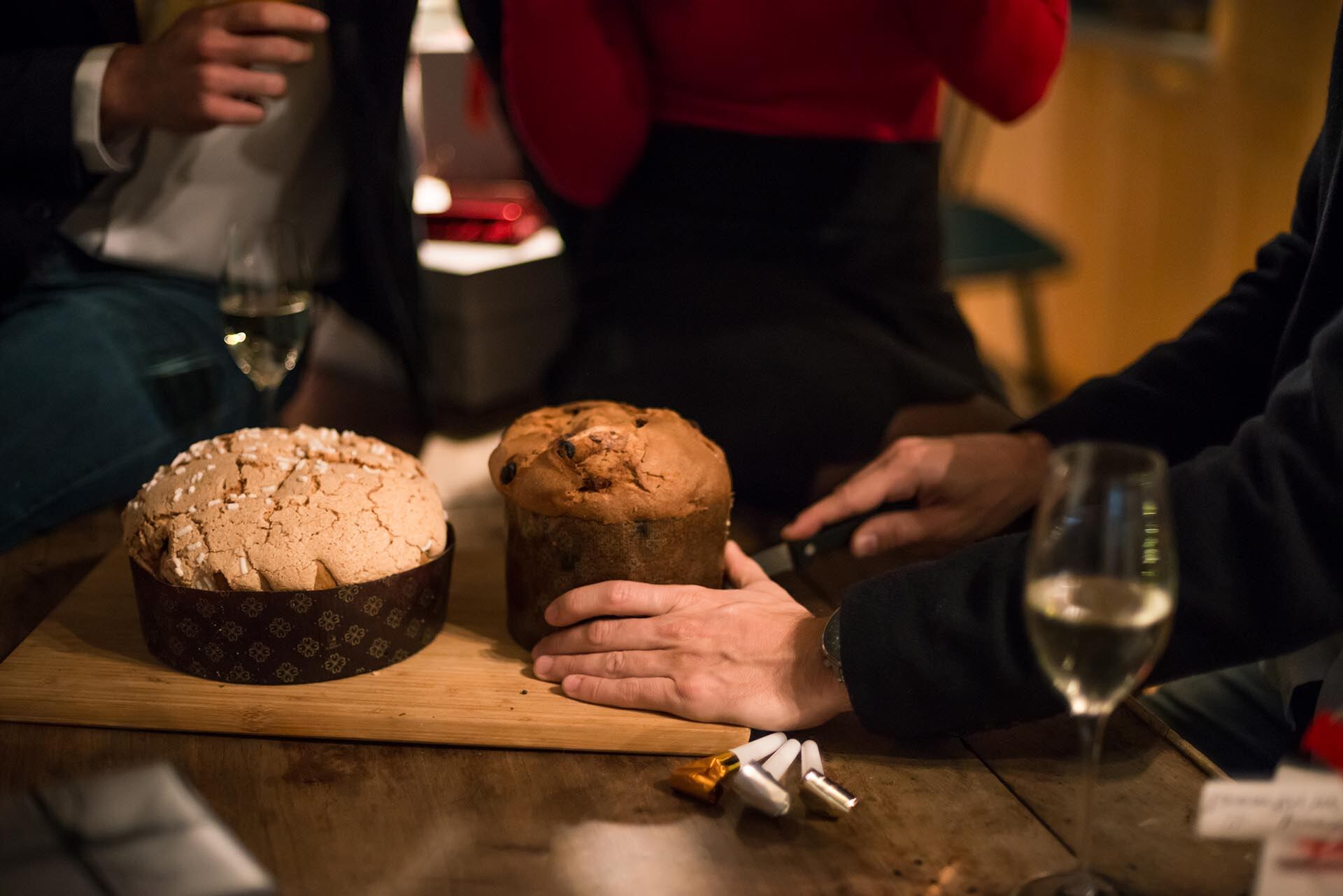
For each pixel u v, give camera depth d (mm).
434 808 835
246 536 944
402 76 1593
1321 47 2764
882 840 804
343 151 1677
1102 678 689
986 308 4312
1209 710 1177
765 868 776
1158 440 1188
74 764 882
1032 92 1501
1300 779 688
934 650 860
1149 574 683
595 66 1479
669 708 926
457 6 1744
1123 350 3635
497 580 1168
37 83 1421
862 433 1482
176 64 1396
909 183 1579
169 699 923
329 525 956
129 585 1129
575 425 1035
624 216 1633
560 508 965
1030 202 4023
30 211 1487
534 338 2312
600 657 961
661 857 787
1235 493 824
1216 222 3189
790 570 1135
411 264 1730
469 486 1816
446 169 2432
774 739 898
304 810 830
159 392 1441
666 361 1528
